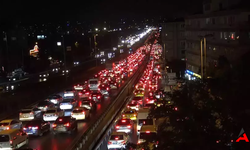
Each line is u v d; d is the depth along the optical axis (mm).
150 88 55875
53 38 131875
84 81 75312
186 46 61062
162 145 12086
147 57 142125
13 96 48688
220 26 41719
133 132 30281
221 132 11844
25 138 26188
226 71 18172
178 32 92312
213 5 46594
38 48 105938
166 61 82938
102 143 27656
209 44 45844
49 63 95000
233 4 42625
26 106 45312
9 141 24047
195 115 12367
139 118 29406
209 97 13133
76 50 117938
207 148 11445
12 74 76625
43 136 29234
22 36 96375
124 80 81000
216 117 12375
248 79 14695
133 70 102062
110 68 94438
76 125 31438
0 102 45000
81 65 101875
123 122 29344
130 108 37094
